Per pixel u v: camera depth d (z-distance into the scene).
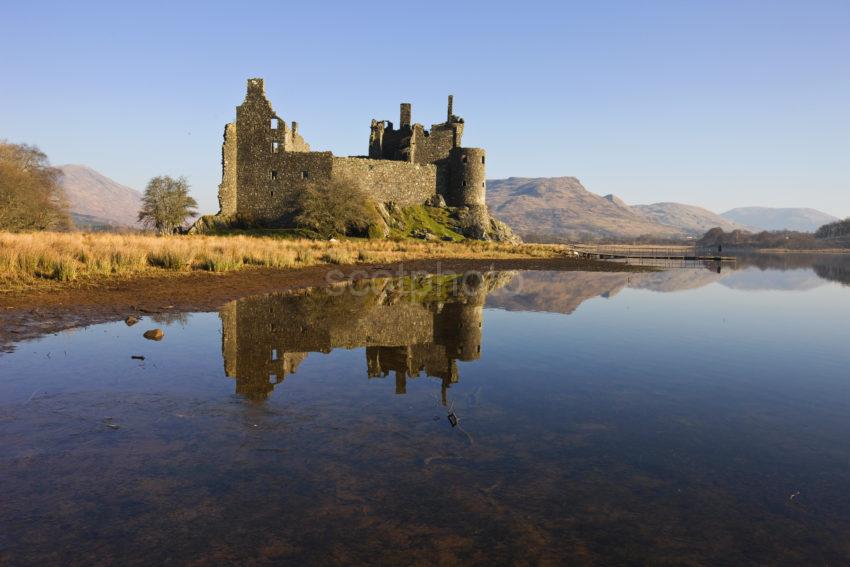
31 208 50.88
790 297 22.25
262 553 3.61
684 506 4.39
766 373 8.89
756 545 3.84
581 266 42.16
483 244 64.31
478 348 10.44
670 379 8.41
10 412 6.09
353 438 5.63
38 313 11.81
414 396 7.14
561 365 9.20
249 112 64.06
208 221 59.94
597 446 5.61
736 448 5.64
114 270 18.73
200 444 5.38
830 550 3.79
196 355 8.95
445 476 4.82
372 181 69.88
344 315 13.73
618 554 3.69
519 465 5.09
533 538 3.87
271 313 13.51
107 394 6.82
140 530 3.86
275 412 6.34
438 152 76.94
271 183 64.44
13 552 3.55
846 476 5.01
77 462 4.91
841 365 9.53
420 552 3.66
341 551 3.65
